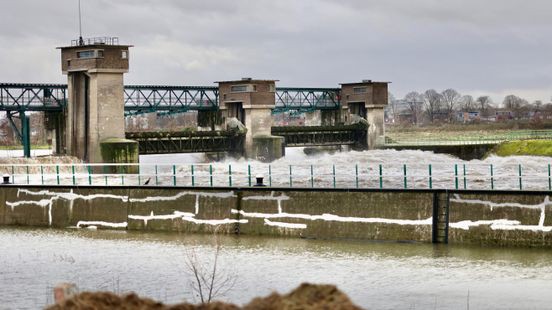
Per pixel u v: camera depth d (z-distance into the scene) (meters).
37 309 50.25
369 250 67.56
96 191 84.19
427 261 62.91
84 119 153.00
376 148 196.88
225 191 78.00
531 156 159.12
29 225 87.12
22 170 137.00
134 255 68.12
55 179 108.88
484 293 53.41
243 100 181.12
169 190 80.62
